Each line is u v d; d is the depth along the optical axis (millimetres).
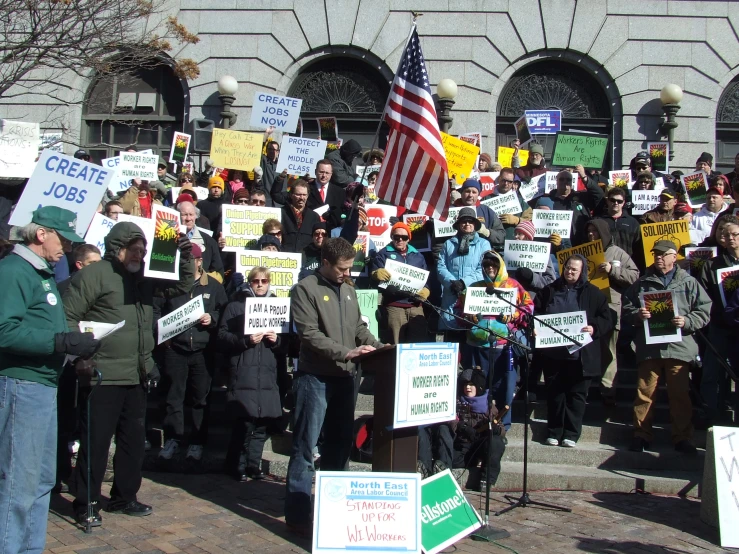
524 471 6902
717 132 15625
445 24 15508
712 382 8227
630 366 9750
